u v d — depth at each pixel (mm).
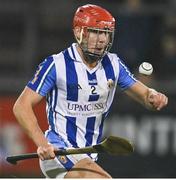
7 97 28641
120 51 31000
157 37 31484
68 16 33344
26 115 16031
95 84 16750
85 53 16516
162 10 31688
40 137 15727
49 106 16891
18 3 32406
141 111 28672
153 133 28688
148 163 28594
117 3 32562
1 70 33156
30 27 32031
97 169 16422
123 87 17438
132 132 28641
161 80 30922
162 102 17141
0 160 28312
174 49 31562
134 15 31406
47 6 32656
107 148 15383
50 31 33344
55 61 16609
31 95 16328
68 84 16609
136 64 31031
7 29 34344
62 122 16750
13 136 28484
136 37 31250
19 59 33250
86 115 16828
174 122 28750
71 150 15445
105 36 16391
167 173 28672
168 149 28688
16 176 28188
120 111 28609
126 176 28391
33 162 28234
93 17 16297
